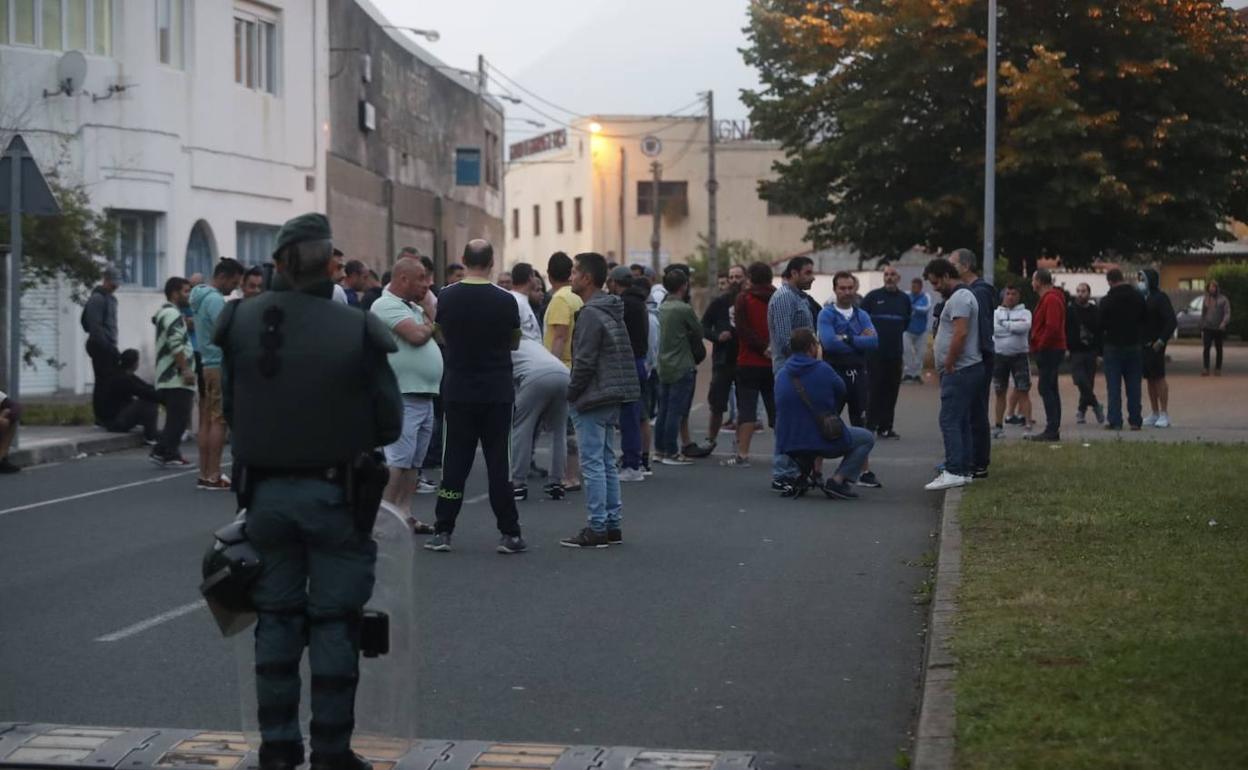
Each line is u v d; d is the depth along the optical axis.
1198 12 32.97
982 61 33.16
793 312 14.38
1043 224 32.56
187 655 7.80
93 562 10.50
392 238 38.53
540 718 6.62
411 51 41.47
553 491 13.64
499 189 56.34
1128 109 33.66
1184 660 6.62
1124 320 19.20
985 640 7.15
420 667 7.50
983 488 12.85
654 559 10.53
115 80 25.70
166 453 16.34
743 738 6.31
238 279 14.44
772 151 75.38
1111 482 13.06
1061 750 5.47
